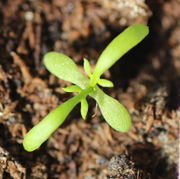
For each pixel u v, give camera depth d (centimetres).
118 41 7
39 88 9
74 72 8
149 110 9
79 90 8
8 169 8
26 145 7
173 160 9
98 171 9
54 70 8
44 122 7
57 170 9
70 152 9
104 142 9
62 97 9
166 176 9
